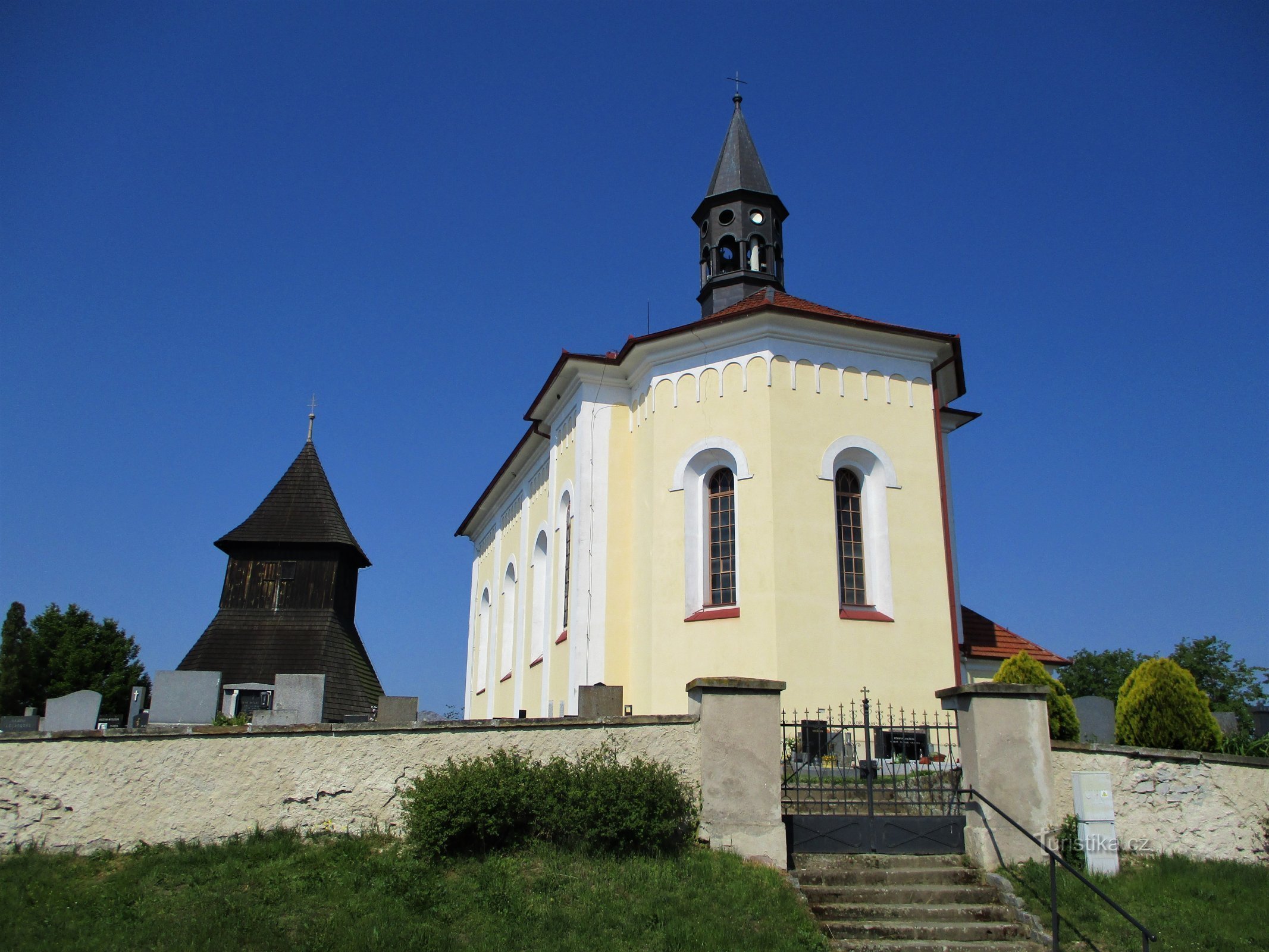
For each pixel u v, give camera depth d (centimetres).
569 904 1066
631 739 1306
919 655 2042
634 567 2259
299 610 3906
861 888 1179
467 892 1096
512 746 1320
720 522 2139
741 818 1236
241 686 3023
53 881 1176
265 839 1280
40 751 1312
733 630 2003
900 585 2073
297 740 1330
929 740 1759
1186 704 1552
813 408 2119
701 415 2167
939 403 2505
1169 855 1347
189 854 1235
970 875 1216
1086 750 1372
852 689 1970
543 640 2809
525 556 3148
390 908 1051
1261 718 1912
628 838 1198
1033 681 1770
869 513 2136
